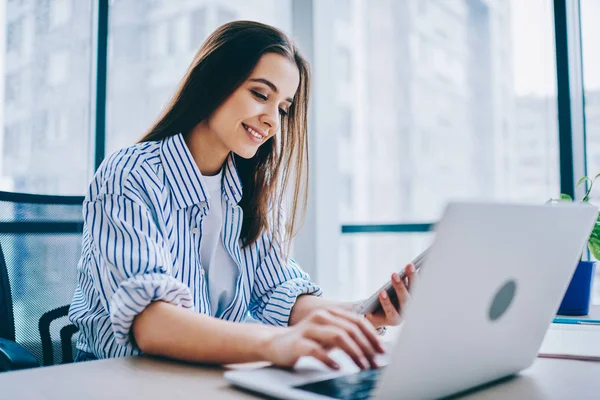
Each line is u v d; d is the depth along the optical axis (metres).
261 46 1.06
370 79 2.73
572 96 2.23
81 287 1.04
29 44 1.99
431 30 2.58
